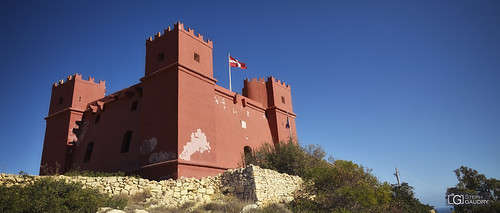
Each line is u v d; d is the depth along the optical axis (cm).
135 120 2581
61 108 3186
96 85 3356
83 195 1334
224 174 2014
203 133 2369
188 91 2358
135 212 1355
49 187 1312
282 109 3569
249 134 3066
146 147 2308
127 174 2330
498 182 3000
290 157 2594
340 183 1916
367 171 2048
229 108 2934
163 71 2423
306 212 1648
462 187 3034
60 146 2988
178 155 2097
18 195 1191
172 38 2492
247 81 3594
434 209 2603
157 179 2127
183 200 1791
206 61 2652
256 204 1678
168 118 2253
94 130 2933
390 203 2142
